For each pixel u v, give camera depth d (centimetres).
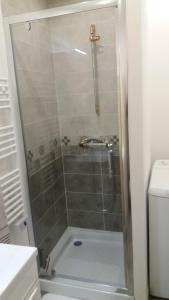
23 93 191
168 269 177
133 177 155
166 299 185
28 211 196
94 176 224
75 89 218
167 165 207
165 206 167
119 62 150
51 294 191
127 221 165
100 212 228
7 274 91
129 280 175
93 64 202
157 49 212
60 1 224
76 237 243
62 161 238
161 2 203
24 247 107
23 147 191
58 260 221
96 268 207
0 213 142
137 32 137
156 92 221
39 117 211
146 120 172
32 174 202
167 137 228
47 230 221
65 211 243
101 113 209
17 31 180
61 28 208
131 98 145
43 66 212
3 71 168
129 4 135
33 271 105
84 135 223
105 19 184
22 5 192
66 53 214
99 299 182
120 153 163
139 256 166
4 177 162
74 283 190
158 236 173
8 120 171
